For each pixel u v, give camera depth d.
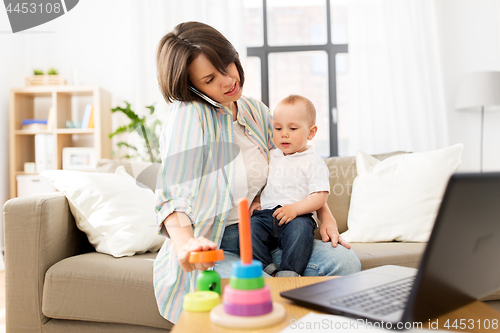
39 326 1.16
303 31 3.56
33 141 3.39
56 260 1.25
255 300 0.51
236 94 1.00
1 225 3.06
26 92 3.15
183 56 0.91
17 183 3.09
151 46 3.24
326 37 3.46
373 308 0.52
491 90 2.72
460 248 0.45
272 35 3.58
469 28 3.21
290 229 1.04
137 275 1.13
